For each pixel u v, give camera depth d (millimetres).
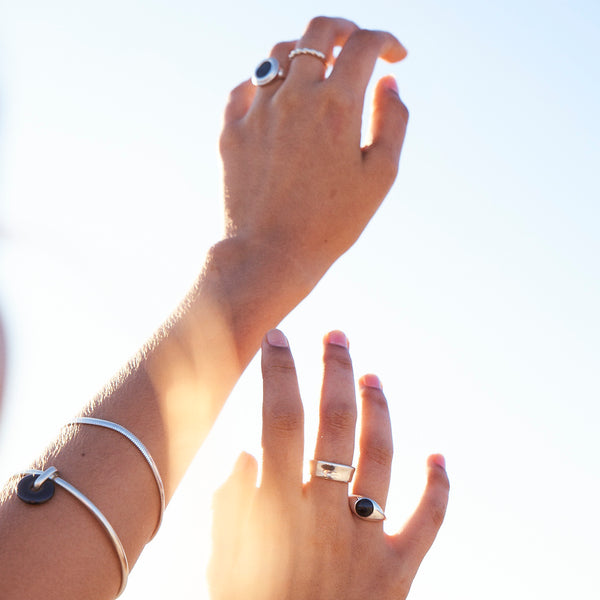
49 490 622
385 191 781
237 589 671
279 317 729
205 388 683
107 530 623
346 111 769
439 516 720
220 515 691
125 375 671
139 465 644
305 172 763
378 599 682
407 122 804
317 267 753
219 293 717
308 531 680
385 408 731
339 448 692
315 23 802
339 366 711
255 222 755
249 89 815
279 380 693
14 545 610
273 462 685
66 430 647
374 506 693
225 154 790
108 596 627
